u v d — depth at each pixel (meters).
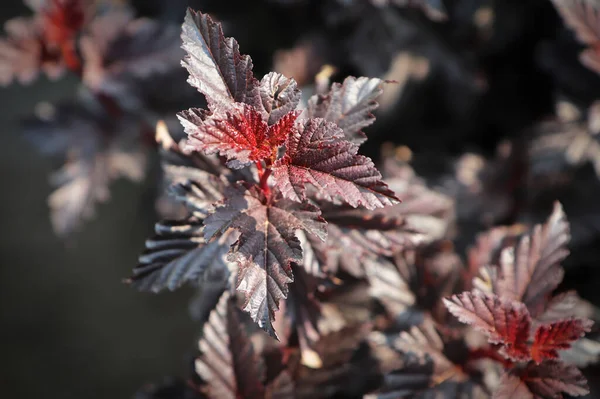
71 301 1.31
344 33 0.88
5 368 1.25
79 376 1.24
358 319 0.68
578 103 0.80
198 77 0.62
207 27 0.62
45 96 1.43
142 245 1.33
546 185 0.80
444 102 0.92
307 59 0.85
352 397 0.70
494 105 0.95
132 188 1.38
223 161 0.65
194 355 0.69
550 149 0.79
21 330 1.29
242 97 0.62
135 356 1.25
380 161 0.85
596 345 0.67
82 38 0.82
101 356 1.26
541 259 0.67
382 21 0.84
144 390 0.68
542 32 0.89
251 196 0.63
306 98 0.76
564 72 0.80
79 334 1.28
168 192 0.64
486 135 0.97
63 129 0.88
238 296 0.67
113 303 1.30
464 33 0.88
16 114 1.42
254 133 0.61
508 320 0.64
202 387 0.68
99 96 0.86
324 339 0.68
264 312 0.60
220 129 0.61
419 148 0.95
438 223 0.68
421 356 0.67
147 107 0.87
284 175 0.61
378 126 0.90
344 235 0.65
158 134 0.65
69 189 0.87
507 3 0.87
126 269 1.32
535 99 0.94
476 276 0.68
